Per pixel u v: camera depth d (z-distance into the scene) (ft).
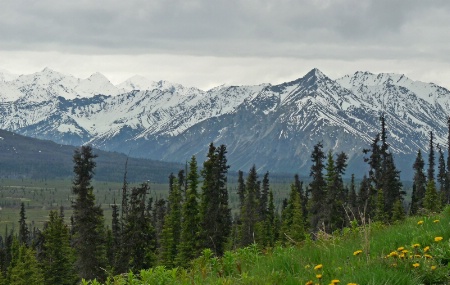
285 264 37.19
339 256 38.04
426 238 39.11
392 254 32.48
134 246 197.06
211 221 206.18
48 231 212.02
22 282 195.72
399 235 42.68
